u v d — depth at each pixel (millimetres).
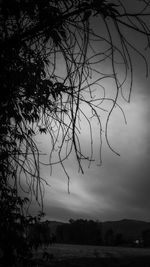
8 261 4805
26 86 3111
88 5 2764
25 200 3703
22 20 2959
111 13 2684
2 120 3240
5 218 4059
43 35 2973
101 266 31062
